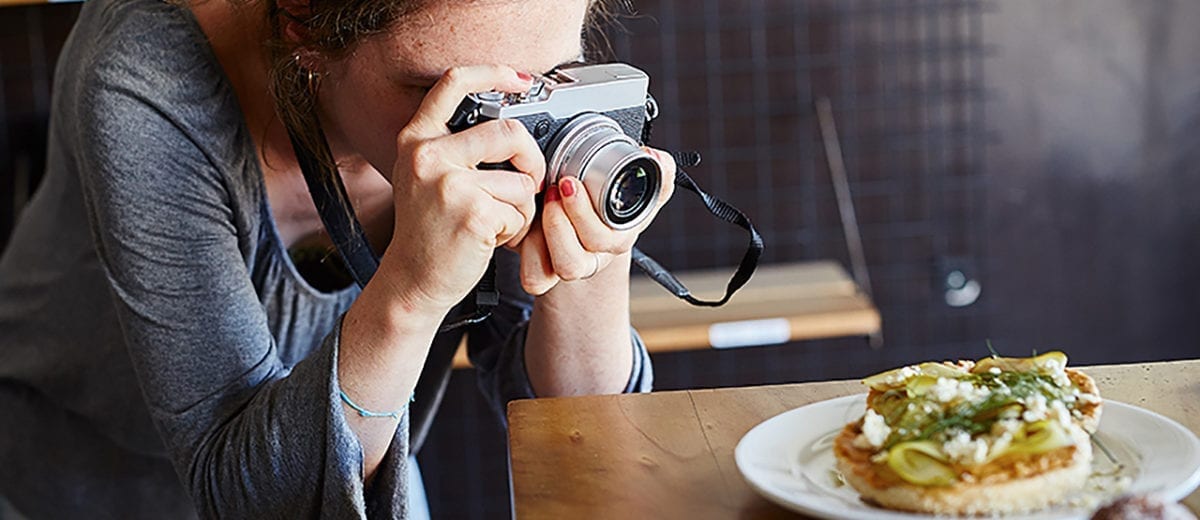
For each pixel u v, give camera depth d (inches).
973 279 97.7
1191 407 34.5
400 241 35.1
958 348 99.0
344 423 36.5
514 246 37.4
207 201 39.6
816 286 89.6
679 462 33.0
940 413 29.9
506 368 48.3
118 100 38.4
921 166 95.6
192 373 39.2
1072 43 93.7
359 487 36.8
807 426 33.1
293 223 45.0
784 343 98.7
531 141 35.0
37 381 52.5
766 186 95.5
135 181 38.4
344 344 36.9
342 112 37.6
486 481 100.3
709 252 96.3
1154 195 96.3
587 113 36.2
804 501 28.7
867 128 94.8
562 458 33.4
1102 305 98.2
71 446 54.1
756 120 94.3
